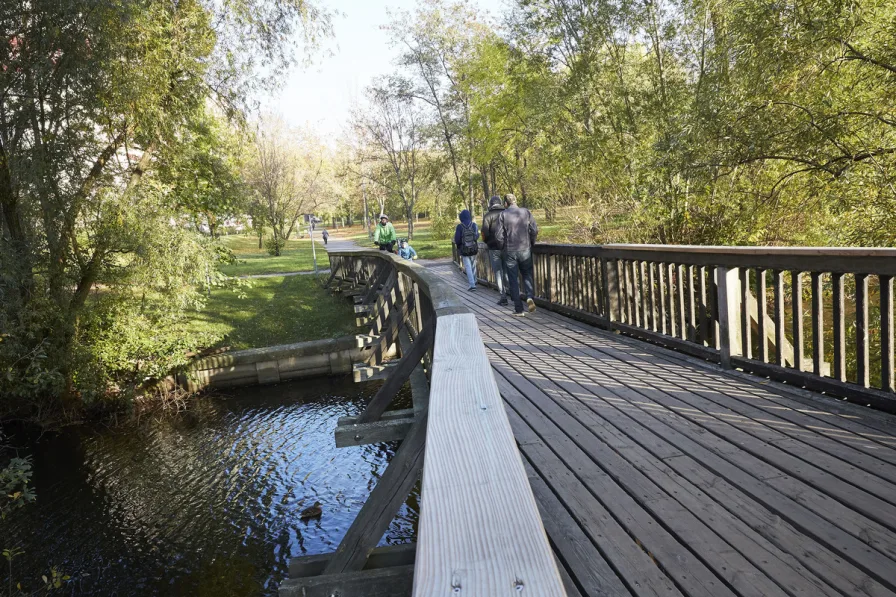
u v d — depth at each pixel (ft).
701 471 11.28
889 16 28.53
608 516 9.78
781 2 31.09
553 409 15.62
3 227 37.68
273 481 29.53
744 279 17.97
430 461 3.23
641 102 48.39
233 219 52.19
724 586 7.74
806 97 32.50
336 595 11.47
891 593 7.45
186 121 42.83
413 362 16.01
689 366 19.42
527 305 33.76
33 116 35.65
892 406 13.43
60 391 38.55
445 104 110.42
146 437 37.70
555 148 61.41
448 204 158.10
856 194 31.45
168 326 43.88
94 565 23.21
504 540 2.37
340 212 263.90
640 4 46.42
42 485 31.32
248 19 43.19
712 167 37.58
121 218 39.04
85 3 33.63
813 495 10.07
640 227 45.88
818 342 15.57
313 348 48.37
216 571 22.16
